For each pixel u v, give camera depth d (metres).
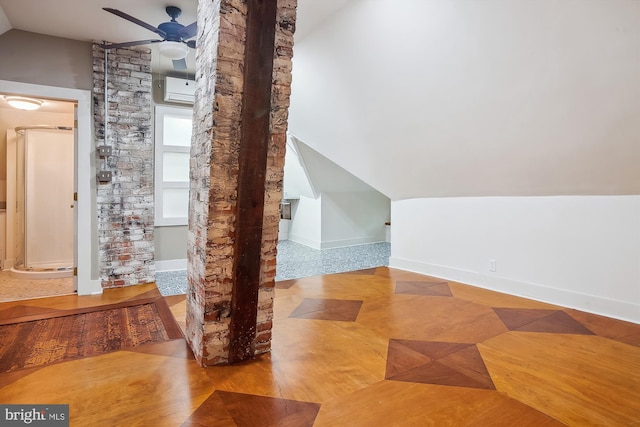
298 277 4.38
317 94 3.94
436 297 3.49
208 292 2.01
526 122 2.73
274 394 1.79
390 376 1.97
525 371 2.02
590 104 2.34
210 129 1.95
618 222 2.87
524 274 3.49
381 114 3.60
